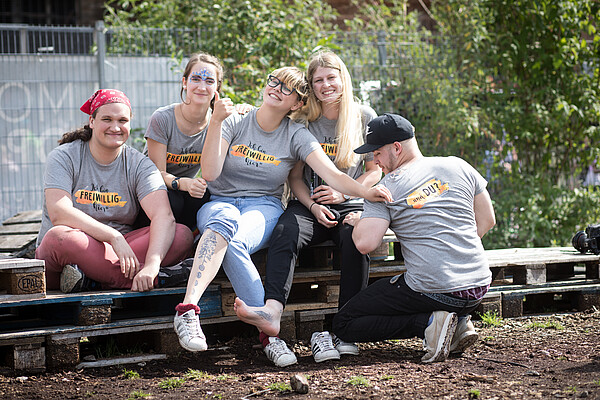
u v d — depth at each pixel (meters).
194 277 3.54
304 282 4.12
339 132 4.10
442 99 7.41
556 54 7.49
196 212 4.18
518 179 7.58
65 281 3.54
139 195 3.91
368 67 7.53
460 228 3.56
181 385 3.20
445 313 3.49
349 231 3.83
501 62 7.61
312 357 3.73
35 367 3.40
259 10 7.40
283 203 4.48
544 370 3.31
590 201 7.49
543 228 7.52
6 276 3.45
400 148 3.65
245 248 3.69
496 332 4.16
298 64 7.29
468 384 3.10
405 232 3.58
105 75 7.42
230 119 4.03
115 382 3.28
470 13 7.61
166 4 7.72
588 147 7.72
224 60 7.07
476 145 7.57
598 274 4.79
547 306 4.88
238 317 3.60
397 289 3.57
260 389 3.09
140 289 3.60
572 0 7.45
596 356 3.54
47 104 7.47
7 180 7.41
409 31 8.13
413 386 3.09
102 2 11.64
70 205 3.72
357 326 3.65
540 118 7.51
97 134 3.78
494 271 4.52
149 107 7.53
